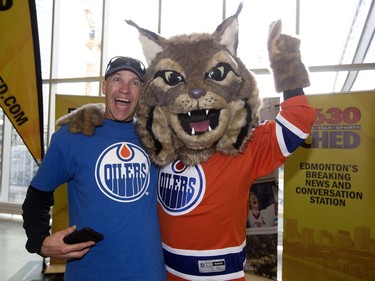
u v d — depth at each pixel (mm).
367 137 2760
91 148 1361
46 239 1252
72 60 5469
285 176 3088
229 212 1375
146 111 1408
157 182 1474
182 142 1360
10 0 2941
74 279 1309
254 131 1415
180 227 1389
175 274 1416
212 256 1370
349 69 3951
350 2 4859
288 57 1321
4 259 3752
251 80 1396
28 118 3016
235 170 1375
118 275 1281
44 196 1390
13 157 6066
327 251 2922
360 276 2812
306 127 1302
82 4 5348
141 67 1479
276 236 3129
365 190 2773
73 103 3502
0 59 2998
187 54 1333
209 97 1277
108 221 1296
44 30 5547
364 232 2785
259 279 3154
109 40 5281
